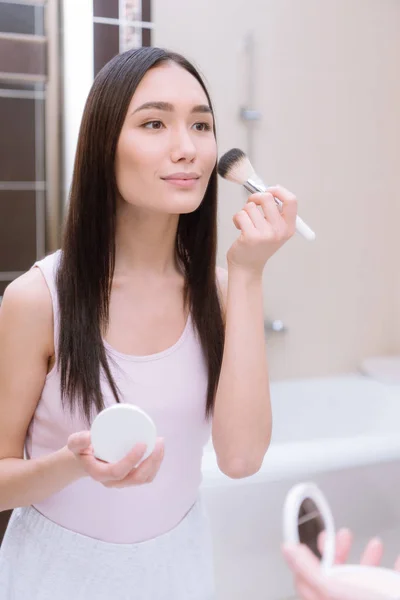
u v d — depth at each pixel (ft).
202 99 1.97
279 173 6.56
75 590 2.24
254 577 2.85
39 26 4.80
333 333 7.14
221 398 2.12
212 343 2.28
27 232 5.12
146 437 1.56
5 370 2.15
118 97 1.93
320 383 6.95
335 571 1.14
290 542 1.15
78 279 2.11
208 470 3.27
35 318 2.12
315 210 6.82
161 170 1.92
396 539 2.29
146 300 2.24
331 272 7.04
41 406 2.22
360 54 6.77
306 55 6.49
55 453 1.96
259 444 2.14
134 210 2.15
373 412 6.84
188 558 2.36
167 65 1.97
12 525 2.39
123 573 2.24
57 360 2.13
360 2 6.68
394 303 7.39
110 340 2.19
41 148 5.03
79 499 2.20
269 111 6.40
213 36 6.01
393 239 7.29
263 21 6.23
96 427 1.57
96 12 4.91
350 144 6.88
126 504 2.21
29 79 4.83
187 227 2.32
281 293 6.86
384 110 7.00
